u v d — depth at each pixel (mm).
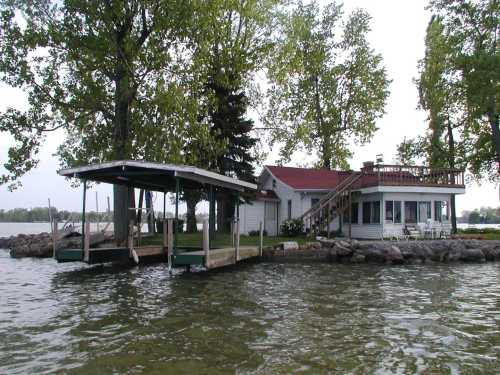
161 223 35062
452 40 35438
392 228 28641
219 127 29453
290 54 29719
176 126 21875
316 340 8711
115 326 9750
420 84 39531
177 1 21266
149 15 22516
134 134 23609
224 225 32719
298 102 43562
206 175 18266
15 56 22031
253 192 30969
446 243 24906
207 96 24438
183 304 12086
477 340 8797
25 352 7945
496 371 7141
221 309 11477
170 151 21938
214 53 26734
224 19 26891
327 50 42750
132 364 7344
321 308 11641
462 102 37438
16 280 16547
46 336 8953
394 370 7141
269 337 8906
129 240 20812
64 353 7898
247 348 8195
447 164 38969
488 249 25234
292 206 33875
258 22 28188
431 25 38156
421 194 29469
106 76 23750
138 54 21703
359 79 41969
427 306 11969
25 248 26938
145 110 22344
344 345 8398
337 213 29328
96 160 26469
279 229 35281
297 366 7273
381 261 22922
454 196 36281
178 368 7156
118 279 16734
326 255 23578
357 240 26422
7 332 9250
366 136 41656
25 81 22406
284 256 23156
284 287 14945
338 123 42906
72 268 20234
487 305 12156
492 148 38031
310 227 29031
